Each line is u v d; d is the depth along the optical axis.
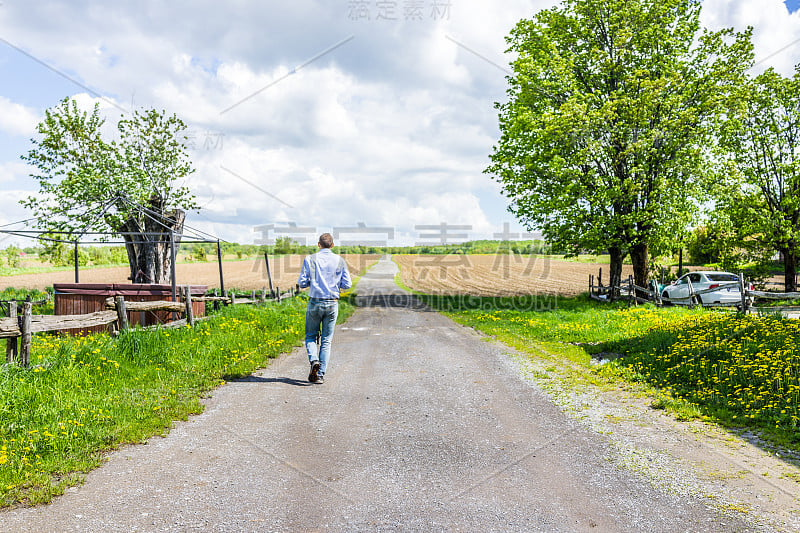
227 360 8.09
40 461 4.04
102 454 4.37
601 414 5.73
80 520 3.19
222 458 4.30
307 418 5.46
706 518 3.26
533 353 9.66
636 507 3.42
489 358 9.16
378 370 8.03
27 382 5.61
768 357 7.27
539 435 4.97
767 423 5.29
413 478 3.90
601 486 3.77
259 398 6.25
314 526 3.13
